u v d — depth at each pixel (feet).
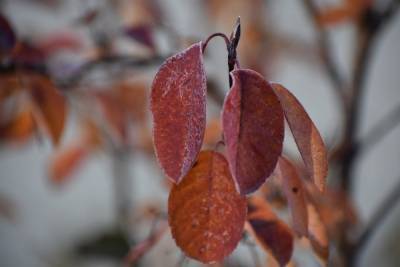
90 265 3.90
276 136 1.37
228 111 1.36
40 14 3.32
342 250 2.38
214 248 1.46
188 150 1.38
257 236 1.66
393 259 5.03
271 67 3.42
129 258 1.92
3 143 2.62
